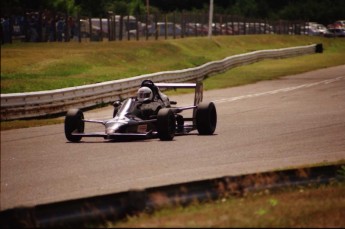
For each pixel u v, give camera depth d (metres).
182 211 35.09
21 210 31.11
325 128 80.12
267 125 83.81
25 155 64.75
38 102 94.62
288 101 113.69
